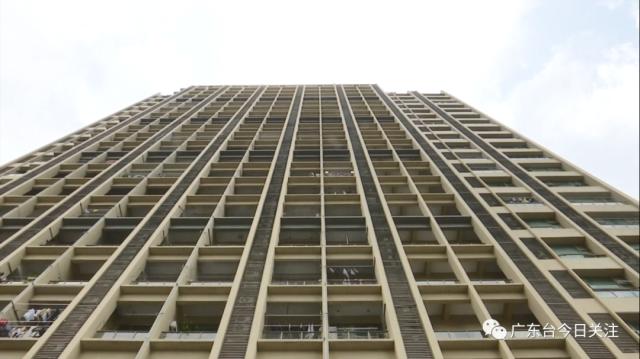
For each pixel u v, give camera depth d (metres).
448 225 27.97
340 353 17.06
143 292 20.56
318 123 54.09
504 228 27.28
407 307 19.17
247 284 20.88
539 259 24.66
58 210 29.39
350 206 31.02
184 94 74.69
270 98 70.88
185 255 23.97
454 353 17.33
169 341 16.94
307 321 20.27
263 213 28.92
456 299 20.42
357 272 23.80
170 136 47.94
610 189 34.72
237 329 17.66
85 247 24.23
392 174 38.25
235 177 35.00
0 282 21.80
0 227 27.75
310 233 27.55
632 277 23.45
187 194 31.62
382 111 60.53
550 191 34.31
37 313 19.12
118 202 30.69
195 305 20.20
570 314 19.48
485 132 51.34
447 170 37.81
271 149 43.78
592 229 28.56
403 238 28.34
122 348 16.92
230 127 52.00
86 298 19.58
